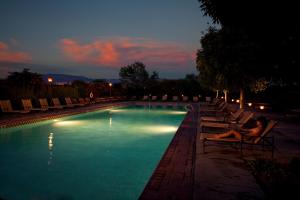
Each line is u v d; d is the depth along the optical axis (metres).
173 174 5.16
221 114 17.23
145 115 21.36
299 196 4.07
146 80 47.22
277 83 3.79
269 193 4.19
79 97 26.64
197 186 4.43
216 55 7.24
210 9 3.40
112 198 5.02
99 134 12.10
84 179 6.05
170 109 27.53
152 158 7.97
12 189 5.41
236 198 3.95
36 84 21.41
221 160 6.10
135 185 5.70
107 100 32.06
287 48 3.04
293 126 12.34
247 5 2.85
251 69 4.12
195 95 37.38
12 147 9.27
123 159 7.83
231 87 12.23
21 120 13.16
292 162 5.58
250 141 6.91
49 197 5.04
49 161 7.57
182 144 7.93
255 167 5.46
